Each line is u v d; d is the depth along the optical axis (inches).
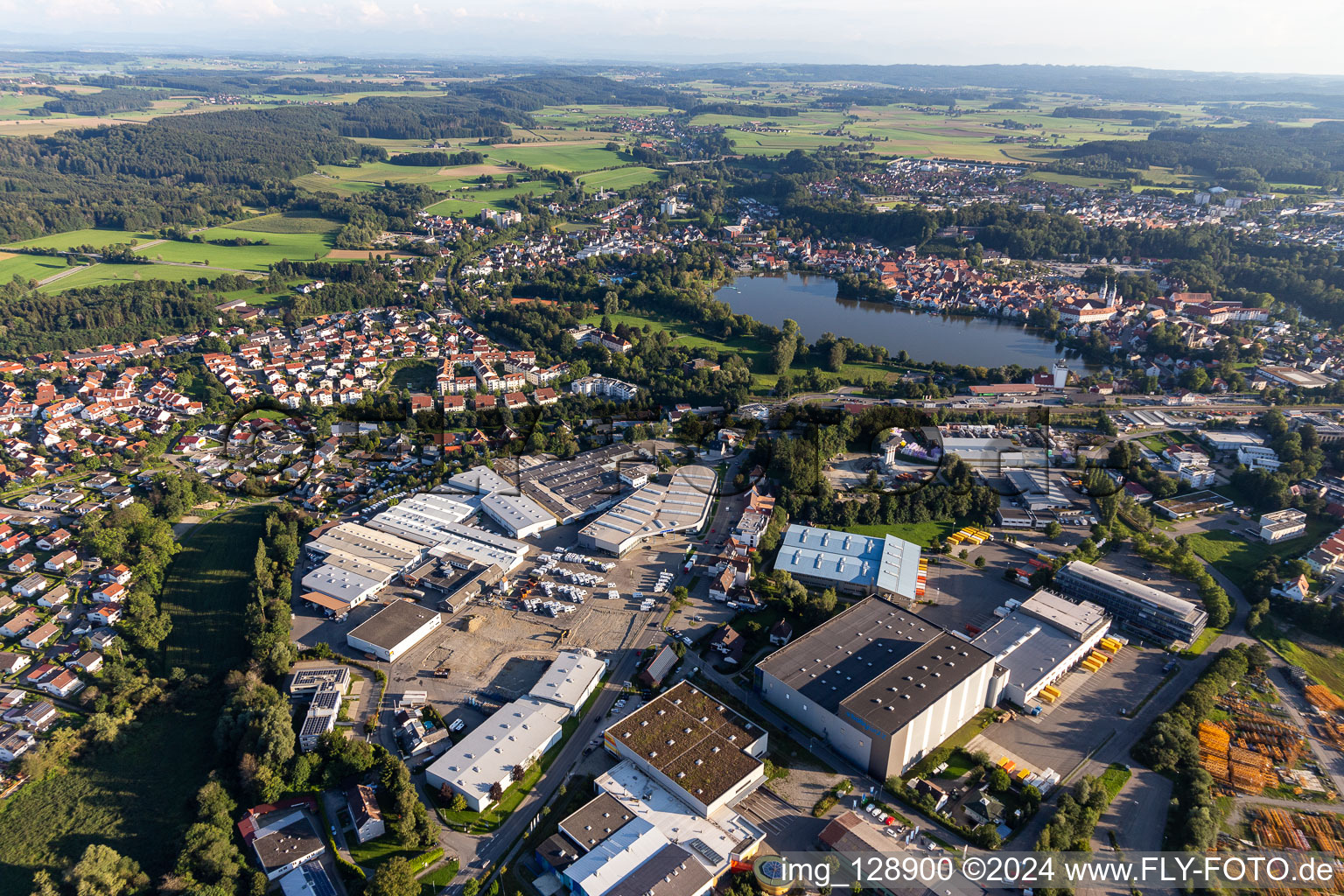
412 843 5984.3
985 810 6274.6
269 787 6373.0
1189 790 6397.6
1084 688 7765.8
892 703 6737.2
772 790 6510.8
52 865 6072.8
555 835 6033.5
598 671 7800.2
